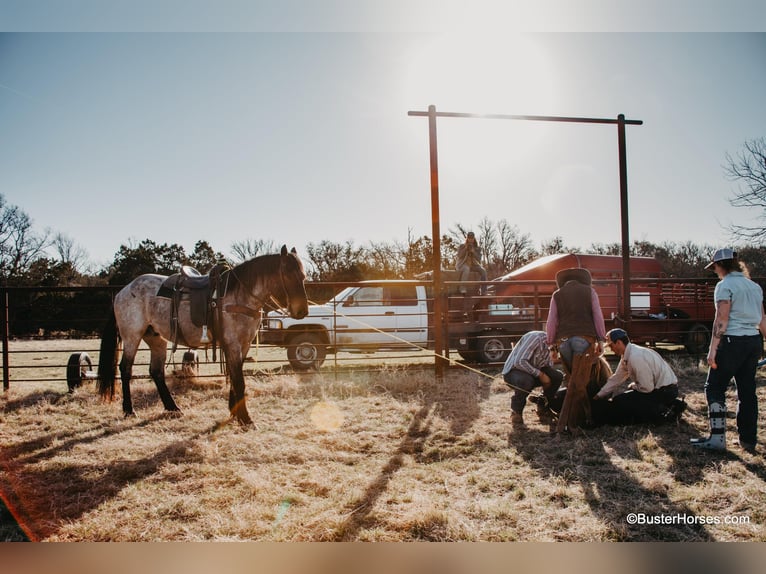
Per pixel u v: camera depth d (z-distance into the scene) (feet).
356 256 155.02
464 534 10.56
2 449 16.74
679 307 41.65
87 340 74.95
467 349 37.50
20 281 140.46
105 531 10.91
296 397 24.71
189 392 26.16
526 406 21.91
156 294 21.12
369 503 12.16
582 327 17.39
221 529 10.93
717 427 15.26
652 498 12.21
